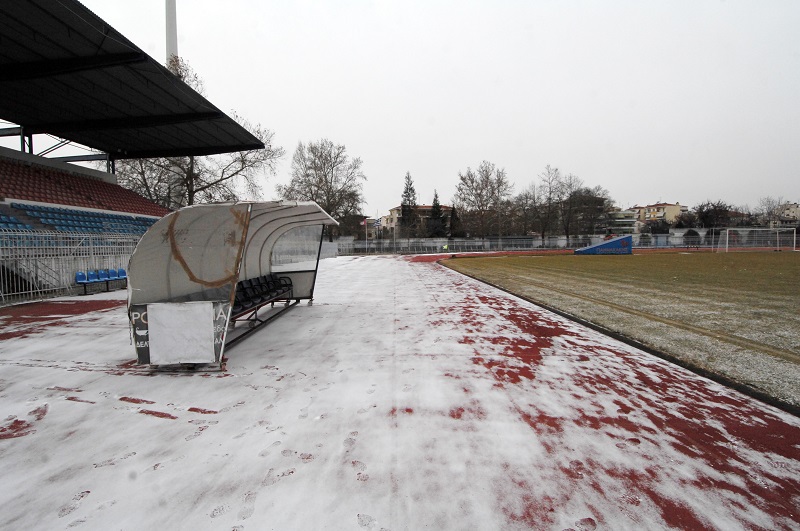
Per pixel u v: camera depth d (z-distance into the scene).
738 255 37.16
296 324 7.88
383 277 18.72
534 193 68.44
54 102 16.38
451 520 2.25
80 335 7.05
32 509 2.41
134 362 5.43
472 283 15.55
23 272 11.75
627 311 8.77
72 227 17.52
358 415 3.66
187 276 5.08
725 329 6.99
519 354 5.64
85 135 20.67
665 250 51.34
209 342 4.92
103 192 23.94
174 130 19.91
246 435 3.29
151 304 4.91
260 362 5.36
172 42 26.09
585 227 66.38
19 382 4.66
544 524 2.21
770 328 7.05
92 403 4.03
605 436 3.24
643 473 2.71
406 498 2.45
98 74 13.83
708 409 3.77
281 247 10.02
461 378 4.65
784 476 2.67
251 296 7.60
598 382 4.50
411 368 5.04
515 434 3.27
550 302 10.20
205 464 2.86
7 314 9.23
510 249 59.91
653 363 5.21
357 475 2.70
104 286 14.91
